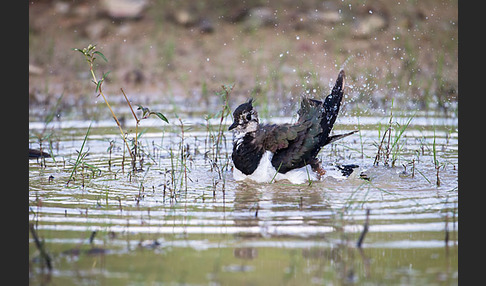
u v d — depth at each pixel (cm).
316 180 1162
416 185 1113
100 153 1352
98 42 2195
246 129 1158
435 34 2181
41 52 2122
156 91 1858
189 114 1645
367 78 1877
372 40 2148
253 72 1956
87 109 1708
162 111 1664
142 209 991
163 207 1001
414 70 1947
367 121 1561
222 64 2028
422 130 1499
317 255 813
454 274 755
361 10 2302
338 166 1191
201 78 1938
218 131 1416
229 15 2320
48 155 1327
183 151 1324
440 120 1577
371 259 798
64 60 2080
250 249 834
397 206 992
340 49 2088
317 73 1922
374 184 1128
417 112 1642
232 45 2155
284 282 738
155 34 2238
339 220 929
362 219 933
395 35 2173
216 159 1281
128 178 1177
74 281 746
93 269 776
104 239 870
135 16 2330
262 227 905
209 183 1150
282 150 1160
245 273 763
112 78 1961
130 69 2014
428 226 902
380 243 846
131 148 1330
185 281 743
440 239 856
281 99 1725
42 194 1071
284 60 2025
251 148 1157
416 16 2277
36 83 1933
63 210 987
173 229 903
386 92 1789
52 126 1562
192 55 2102
